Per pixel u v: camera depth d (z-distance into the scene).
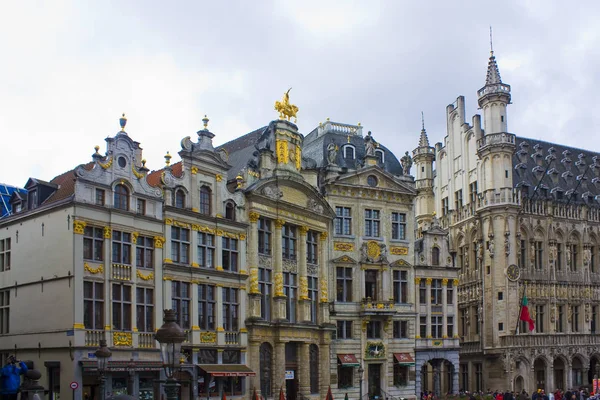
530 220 82.00
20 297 48.16
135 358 48.06
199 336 53.12
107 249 47.28
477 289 81.50
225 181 57.47
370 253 69.94
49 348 45.62
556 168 89.88
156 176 54.72
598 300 86.00
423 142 89.12
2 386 21.50
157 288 50.50
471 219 83.44
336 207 68.94
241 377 56.50
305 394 61.94
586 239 86.06
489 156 81.19
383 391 68.62
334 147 70.00
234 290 57.22
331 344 66.38
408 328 71.38
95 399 45.91
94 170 47.31
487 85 82.50
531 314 80.50
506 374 76.88
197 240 54.31
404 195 72.88
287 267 62.66
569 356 81.00
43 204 48.19
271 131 63.72
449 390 76.19
